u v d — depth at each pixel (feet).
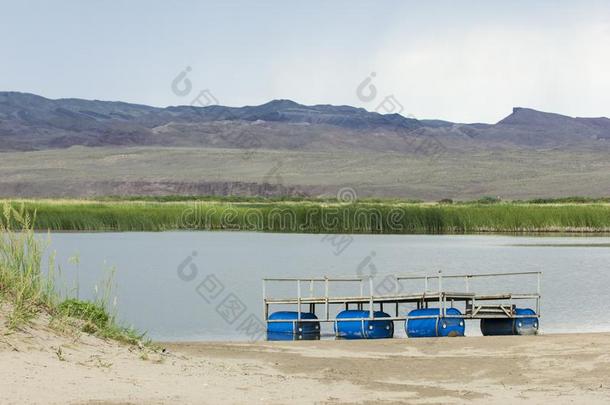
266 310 94.48
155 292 125.80
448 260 177.06
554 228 263.90
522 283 139.85
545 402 51.78
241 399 48.57
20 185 613.52
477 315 93.09
